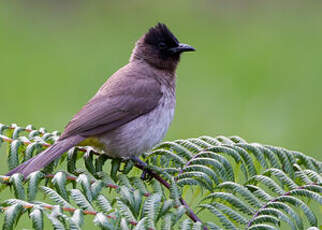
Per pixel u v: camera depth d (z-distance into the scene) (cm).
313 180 703
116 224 542
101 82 1666
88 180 612
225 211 614
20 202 558
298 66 1747
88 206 584
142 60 974
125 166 763
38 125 1418
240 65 1739
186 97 1558
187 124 1446
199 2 2167
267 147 743
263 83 1639
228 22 2061
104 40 1892
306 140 1409
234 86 1614
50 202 1087
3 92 1541
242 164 711
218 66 1725
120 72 938
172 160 738
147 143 885
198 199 1060
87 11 2073
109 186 636
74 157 772
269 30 1994
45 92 1562
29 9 2058
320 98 1597
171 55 974
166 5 2145
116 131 855
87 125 827
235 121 1461
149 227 547
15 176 612
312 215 613
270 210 611
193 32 1988
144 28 1998
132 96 873
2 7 2047
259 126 1438
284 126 1445
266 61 1759
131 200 604
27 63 1709
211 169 684
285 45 1870
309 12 2128
